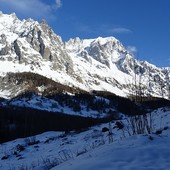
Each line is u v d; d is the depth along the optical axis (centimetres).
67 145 2289
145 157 965
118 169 897
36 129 9788
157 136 1160
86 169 929
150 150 1008
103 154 1033
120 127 2280
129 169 888
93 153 1098
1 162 2273
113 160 964
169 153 989
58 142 2561
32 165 1828
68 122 12769
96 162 966
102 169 912
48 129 10262
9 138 7494
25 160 2162
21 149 2609
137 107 1346
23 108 16438
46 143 2695
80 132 2798
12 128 9031
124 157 979
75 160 1098
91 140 2197
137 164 922
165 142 1100
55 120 13312
